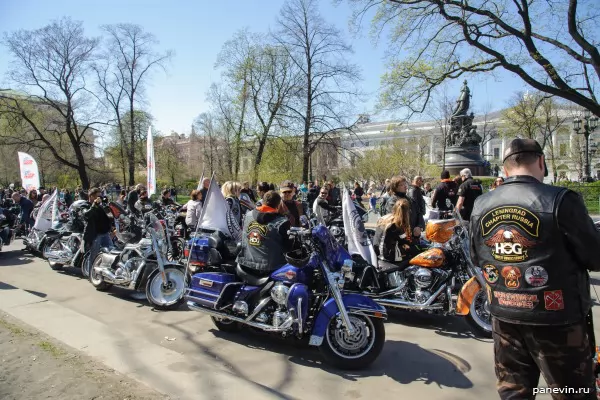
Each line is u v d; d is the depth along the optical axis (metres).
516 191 2.35
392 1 15.26
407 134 72.69
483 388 3.83
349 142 38.31
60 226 10.48
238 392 3.44
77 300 6.93
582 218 2.18
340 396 3.71
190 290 5.09
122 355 4.18
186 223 9.87
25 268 9.54
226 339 5.15
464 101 36.22
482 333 5.14
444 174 9.20
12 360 4.01
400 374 4.15
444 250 5.36
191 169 65.56
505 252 2.30
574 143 47.62
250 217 4.89
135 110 36.25
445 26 15.34
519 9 13.58
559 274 2.19
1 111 31.61
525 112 35.41
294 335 4.42
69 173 44.06
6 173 47.34
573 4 13.23
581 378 2.19
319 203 9.69
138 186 13.78
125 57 35.03
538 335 2.23
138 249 6.86
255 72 29.94
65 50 32.03
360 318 4.30
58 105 33.34
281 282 4.50
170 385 3.54
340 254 4.41
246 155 32.94
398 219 5.63
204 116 50.59
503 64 14.53
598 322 5.34
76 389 3.44
